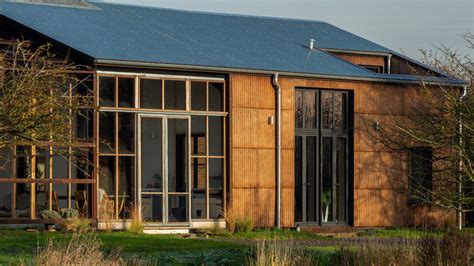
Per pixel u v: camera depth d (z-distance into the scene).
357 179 35.25
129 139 30.80
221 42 35.88
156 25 36.06
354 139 35.22
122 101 30.67
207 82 32.28
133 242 26.20
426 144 29.33
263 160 33.22
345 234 34.09
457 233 23.03
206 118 32.19
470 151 26.42
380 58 40.56
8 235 27.28
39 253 21.41
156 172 31.20
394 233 34.00
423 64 39.47
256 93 33.19
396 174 35.75
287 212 33.69
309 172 34.56
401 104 36.00
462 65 32.16
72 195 30.92
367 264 22.30
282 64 34.31
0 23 32.66
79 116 30.38
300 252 23.03
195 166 31.95
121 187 30.58
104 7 36.69
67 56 28.78
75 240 21.97
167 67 31.12
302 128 34.41
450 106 27.41
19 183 30.23
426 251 22.38
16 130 23.41
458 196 26.42
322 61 36.16
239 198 32.66
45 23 32.62
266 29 39.66
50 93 24.47
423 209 36.44
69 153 27.50
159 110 31.23
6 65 25.92
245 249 24.16
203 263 22.27
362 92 35.41
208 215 32.03
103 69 30.23
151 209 31.03
